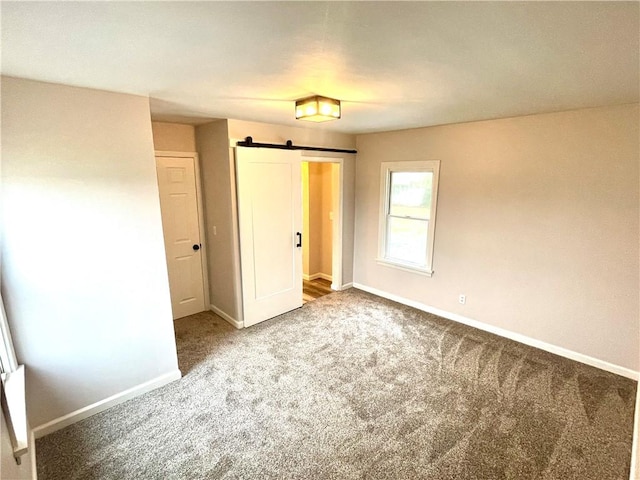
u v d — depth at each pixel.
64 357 2.25
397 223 4.43
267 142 3.68
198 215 4.07
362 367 2.98
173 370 2.80
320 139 4.20
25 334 2.08
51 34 1.30
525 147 3.10
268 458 2.02
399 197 4.35
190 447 2.11
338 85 2.06
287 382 2.77
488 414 2.38
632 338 2.75
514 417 2.34
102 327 2.40
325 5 1.07
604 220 2.76
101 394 2.45
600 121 2.68
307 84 2.05
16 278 2.02
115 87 2.13
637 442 1.94
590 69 1.73
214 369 2.96
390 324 3.84
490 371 2.90
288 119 3.37
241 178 3.48
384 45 1.42
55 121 2.05
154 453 2.06
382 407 2.46
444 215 3.82
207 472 1.93
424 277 4.16
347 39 1.36
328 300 4.60
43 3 1.04
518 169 3.18
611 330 2.84
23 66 1.70
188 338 3.54
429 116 3.11
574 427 2.24
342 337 3.54
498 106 2.65
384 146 4.33
